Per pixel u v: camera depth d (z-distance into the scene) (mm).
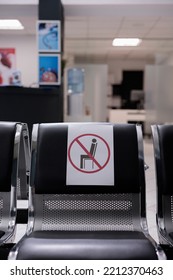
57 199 1339
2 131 1393
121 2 5320
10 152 1371
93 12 5715
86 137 1363
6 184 1350
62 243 1099
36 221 1320
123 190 1320
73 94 8531
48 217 1332
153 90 10195
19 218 1618
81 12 5703
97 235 1196
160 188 1344
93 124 1392
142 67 12938
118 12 5707
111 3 5320
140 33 8344
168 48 10422
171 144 1371
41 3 4828
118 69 12992
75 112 8430
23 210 1612
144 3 5328
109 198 1340
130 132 1378
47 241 1119
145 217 1329
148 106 10172
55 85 4656
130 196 1344
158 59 10938
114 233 1228
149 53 11344
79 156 1341
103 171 1324
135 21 7066
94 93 10367
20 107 4109
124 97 13383
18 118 4117
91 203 1343
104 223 1335
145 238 1166
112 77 12984
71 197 1340
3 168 1356
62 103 4984
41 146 1359
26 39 8594
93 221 1338
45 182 1322
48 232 1236
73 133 1371
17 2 5246
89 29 7914
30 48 8633
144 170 1338
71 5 5328
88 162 1333
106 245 1082
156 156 1372
